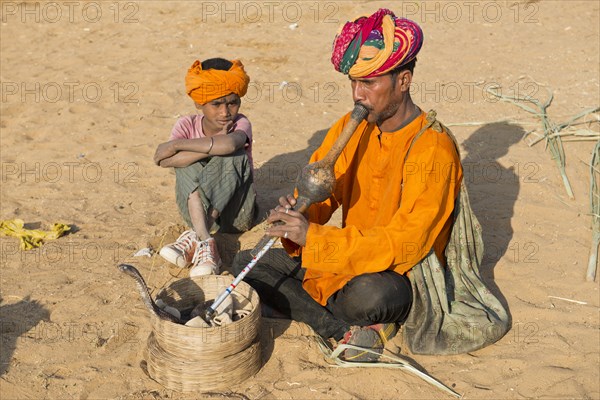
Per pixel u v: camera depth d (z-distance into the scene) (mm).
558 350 3979
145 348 4004
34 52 9375
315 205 4129
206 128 4969
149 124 7254
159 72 8508
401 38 3500
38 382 3822
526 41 8945
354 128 3646
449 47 8883
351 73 3559
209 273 4406
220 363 3680
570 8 9875
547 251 4910
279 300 4172
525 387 3725
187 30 9859
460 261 4020
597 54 8391
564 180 5746
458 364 3895
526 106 7176
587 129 6578
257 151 6598
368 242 3615
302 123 7160
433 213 3631
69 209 5656
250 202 5117
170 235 5152
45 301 4488
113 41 9609
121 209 5660
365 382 3760
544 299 4438
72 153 6645
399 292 3777
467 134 6703
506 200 5562
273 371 3863
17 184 6074
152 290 4566
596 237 5016
